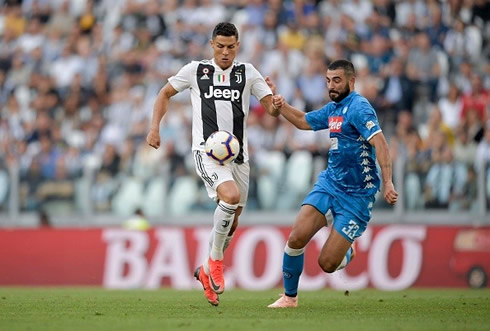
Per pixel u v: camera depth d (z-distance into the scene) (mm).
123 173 49469
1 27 66562
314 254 45344
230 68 25125
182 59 61625
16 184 50438
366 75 56812
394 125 55000
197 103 25016
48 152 57188
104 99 60938
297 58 58469
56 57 64188
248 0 62375
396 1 60750
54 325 19750
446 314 23438
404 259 45281
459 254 44938
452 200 46219
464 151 52719
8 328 19094
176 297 31891
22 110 61562
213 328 18984
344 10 61031
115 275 47375
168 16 64000
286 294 25750
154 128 25094
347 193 24766
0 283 48688
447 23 59562
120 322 20469
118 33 63938
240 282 45719
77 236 48375
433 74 56906
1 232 49250
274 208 46969
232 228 26500
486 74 58000
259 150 51500
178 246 46812
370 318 21844
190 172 48562
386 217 46562
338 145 24781
